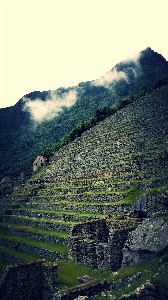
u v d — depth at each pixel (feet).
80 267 123.65
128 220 120.67
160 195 124.98
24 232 192.44
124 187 173.17
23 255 165.58
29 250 168.55
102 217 146.41
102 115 407.03
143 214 125.18
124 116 340.39
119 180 190.08
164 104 310.45
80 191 208.33
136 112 331.16
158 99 335.06
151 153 202.90
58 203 207.21
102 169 226.99
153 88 401.08
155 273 92.27
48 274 115.55
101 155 258.57
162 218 109.60
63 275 120.98
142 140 242.99
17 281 116.88
